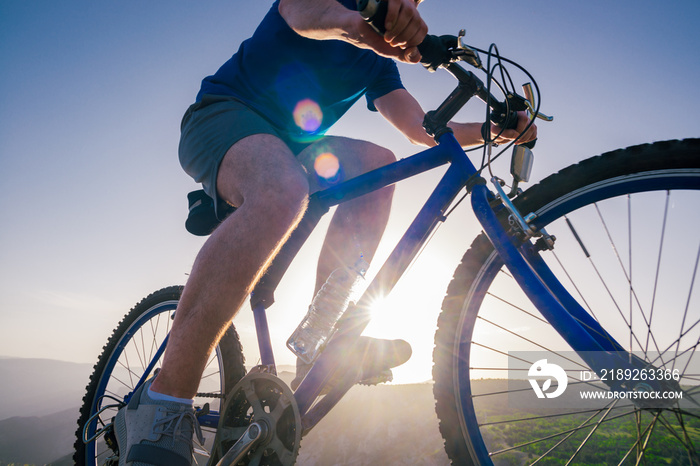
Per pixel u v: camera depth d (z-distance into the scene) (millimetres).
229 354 1688
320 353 1272
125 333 2074
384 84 1853
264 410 1248
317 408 1240
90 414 1978
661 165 989
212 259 1072
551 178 1142
